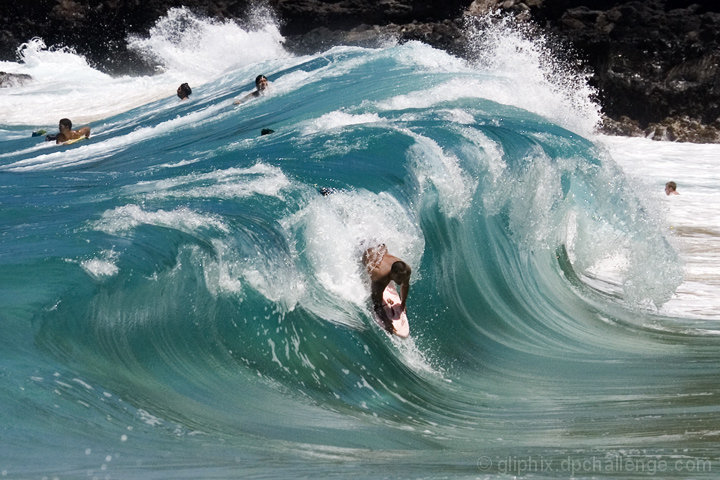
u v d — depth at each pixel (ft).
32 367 57.77
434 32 469.57
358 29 501.97
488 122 147.43
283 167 112.06
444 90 175.22
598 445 64.08
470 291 109.40
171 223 82.43
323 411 68.39
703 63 406.82
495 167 124.36
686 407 76.64
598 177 135.13
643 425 70.74
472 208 118.62
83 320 65.16
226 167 121.60
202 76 417.28
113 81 404.98
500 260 118.52
